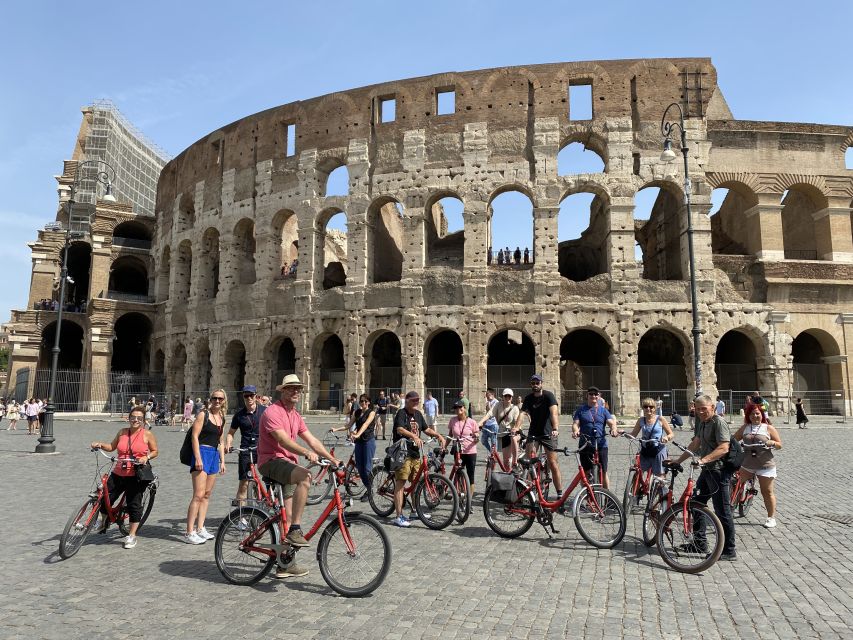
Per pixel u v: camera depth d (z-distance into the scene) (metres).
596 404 16.08
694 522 10.96
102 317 63.53
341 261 67.81
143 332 73.31
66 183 79.75
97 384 61.53
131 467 12.28
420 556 11.63
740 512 14.67
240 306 54.56
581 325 44.72
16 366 66.62
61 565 10.92
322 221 52.69
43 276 71.56
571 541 12.80
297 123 53.78
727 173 46.44
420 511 14.23
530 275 45.88
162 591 9.54
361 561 9.51
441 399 44.94
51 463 25.28
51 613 8.55
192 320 58.62
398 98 50.41
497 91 48.44
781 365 44.50
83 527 11.80
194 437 12.76
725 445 11.43
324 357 57.47
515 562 11.21
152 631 7.91
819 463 23.58
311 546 12.68
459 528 14.09
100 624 8.15
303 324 50.41
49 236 72.31
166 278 67.25
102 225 68.38
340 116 51.97
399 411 15.04
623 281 44.94
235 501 10.53
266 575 10.27
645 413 14.55
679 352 52.16
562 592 9.54
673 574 10.54
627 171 46.06
